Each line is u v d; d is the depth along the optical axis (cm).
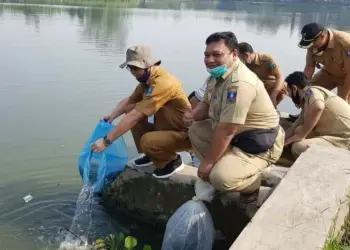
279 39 1958
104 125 457
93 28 1952
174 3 6788
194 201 380
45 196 488
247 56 622
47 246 407
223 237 417
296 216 290
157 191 452
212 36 354
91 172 453
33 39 1513
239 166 367
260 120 371
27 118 739
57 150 614
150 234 444
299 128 480
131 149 629
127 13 3175
